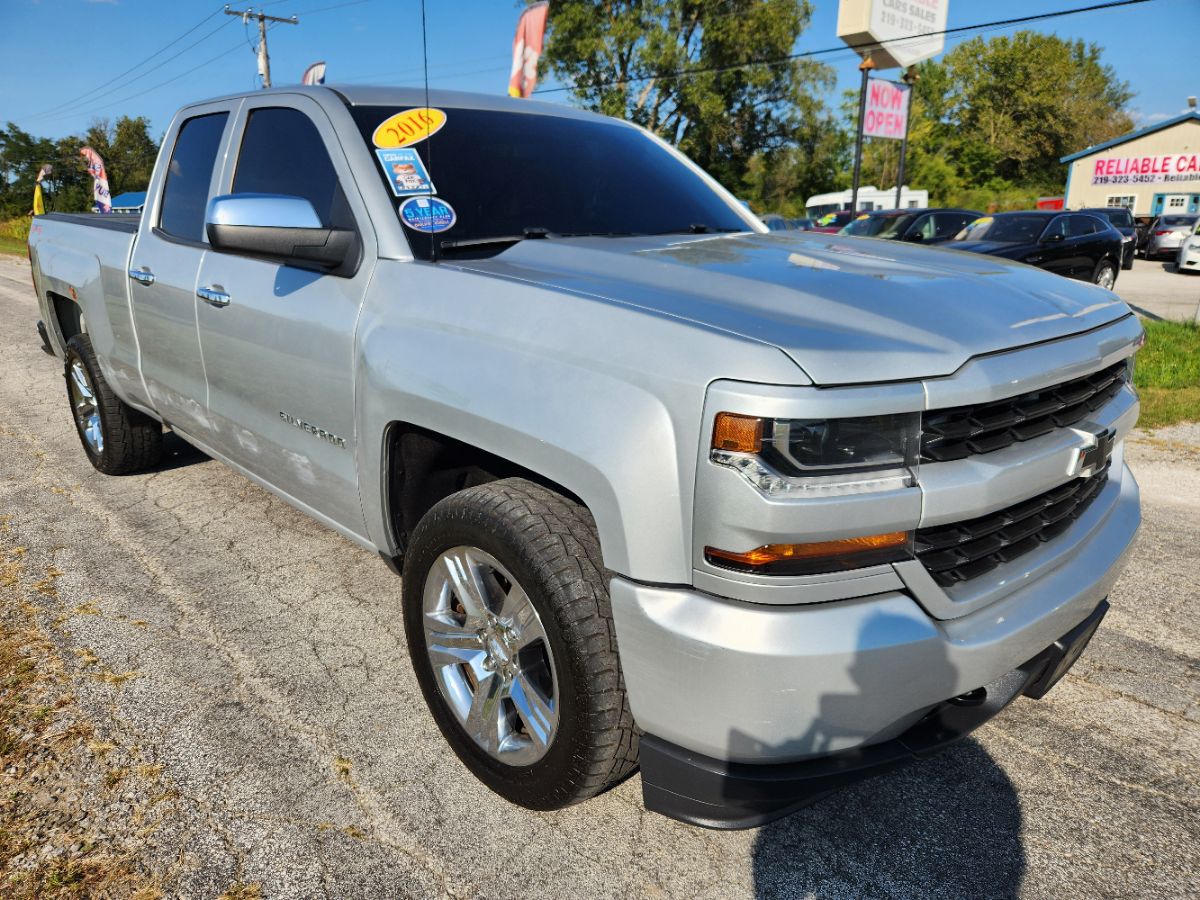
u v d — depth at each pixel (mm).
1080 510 2242
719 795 1728
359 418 2439
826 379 1573
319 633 3057
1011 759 2424
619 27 37281
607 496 1714
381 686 2736
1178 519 4195
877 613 1647
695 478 1620
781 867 2029
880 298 1909
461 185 2705
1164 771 2371
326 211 2703
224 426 3275
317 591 3373
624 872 2006
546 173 2922
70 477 4664
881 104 28406
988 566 1878
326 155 2748
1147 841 2111
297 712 2590
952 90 67375
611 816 2193
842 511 1571
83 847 2045
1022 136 65750
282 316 2715
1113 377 2242
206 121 3520
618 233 2826
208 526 3996
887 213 15234
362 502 2557
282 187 2934
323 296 2584
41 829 2100
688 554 1657
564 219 2801
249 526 4004
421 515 2572
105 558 3639
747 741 1653
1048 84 63719
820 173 44344
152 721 2527
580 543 1867
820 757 1697
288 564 3611
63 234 4613
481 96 3186
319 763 2359
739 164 42500
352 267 2514
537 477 2137
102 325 4059
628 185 3102
